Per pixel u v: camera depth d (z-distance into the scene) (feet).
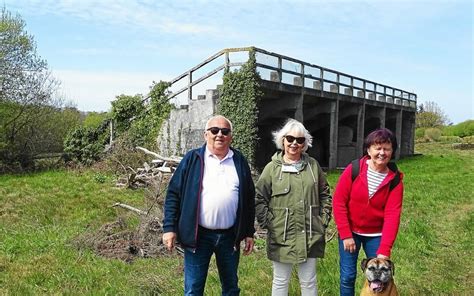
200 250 14.46
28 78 69.15
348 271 15.72
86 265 22.79
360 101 79.56
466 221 36.14
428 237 30.63
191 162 14.48
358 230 15.64
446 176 68.13
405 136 114.42
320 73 65.21
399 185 15.14
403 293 20.06
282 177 15.21
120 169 55.52
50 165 64.54
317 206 15.31
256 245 27.20
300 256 14.98
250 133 51.26
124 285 19.99
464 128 175.83
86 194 43.52
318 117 77.25
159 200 31.14
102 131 64.75
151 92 59.88
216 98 53.78
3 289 19.35
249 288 19.71
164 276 20.84
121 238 26.73
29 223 33.06
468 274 23.68
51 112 74.69
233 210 14.44
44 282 20.62
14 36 67.51
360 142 81.20
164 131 57.98
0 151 63.36
